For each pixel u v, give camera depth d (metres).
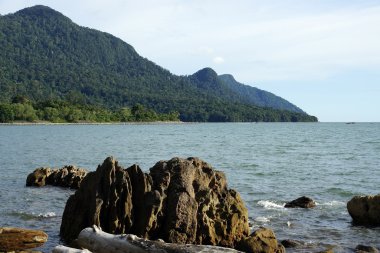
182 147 76.50
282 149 73.69
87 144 80.56
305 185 34.50
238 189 32.06
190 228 16.86
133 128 177.62
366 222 21.53
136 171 18.20
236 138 110.19
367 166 48.00
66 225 18.41
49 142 84.56
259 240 15.95
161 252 12.59
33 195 28.30
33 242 13.38
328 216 23.22
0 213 22.80
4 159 52.12
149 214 17.02
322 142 94.25
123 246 13.30
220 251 12.33
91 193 18.14
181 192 17.53
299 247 17.55
